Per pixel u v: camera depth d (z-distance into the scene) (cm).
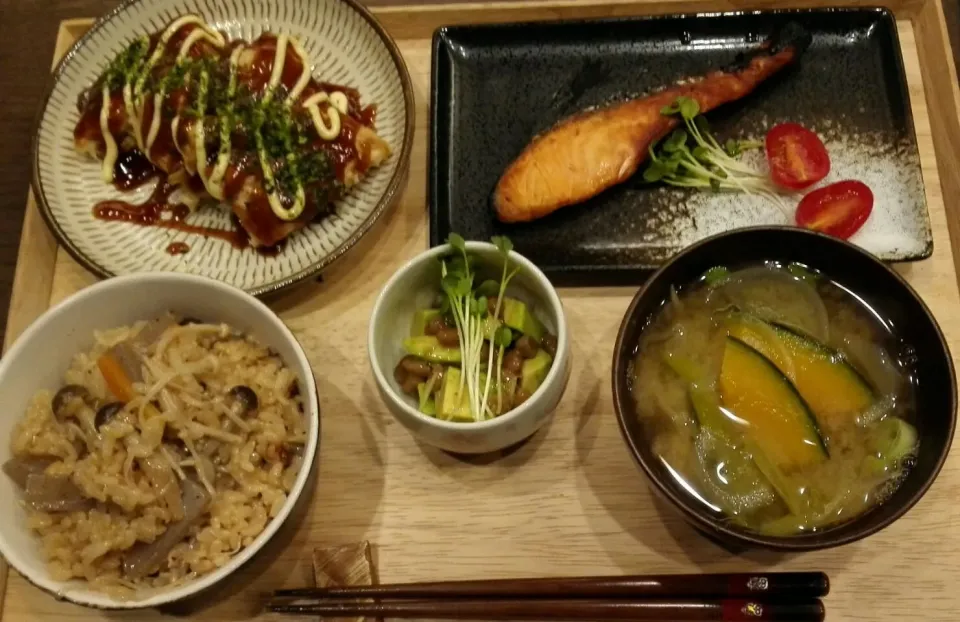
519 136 40
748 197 38
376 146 39
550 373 31
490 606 30
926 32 41
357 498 34
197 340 34
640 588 30
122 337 33
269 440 32
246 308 32
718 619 29
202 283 32
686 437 31
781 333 32
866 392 31
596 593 30
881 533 32
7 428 32
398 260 38
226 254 39
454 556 33
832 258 32
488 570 32
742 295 33
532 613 30
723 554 32
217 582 28
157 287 33
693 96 38
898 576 31
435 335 34
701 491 30
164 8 43
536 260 37
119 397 32
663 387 32
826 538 27
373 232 39
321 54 43
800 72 40
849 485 29
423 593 31
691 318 32
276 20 44
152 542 30
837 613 31
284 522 30
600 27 41
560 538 33
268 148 38
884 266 30
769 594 29
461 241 32
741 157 39
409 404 33
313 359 36
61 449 31
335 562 32
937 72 39
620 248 37
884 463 29
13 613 33
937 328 29
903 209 37
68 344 33
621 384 30
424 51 43
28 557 30
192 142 38
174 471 31
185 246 40
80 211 41
